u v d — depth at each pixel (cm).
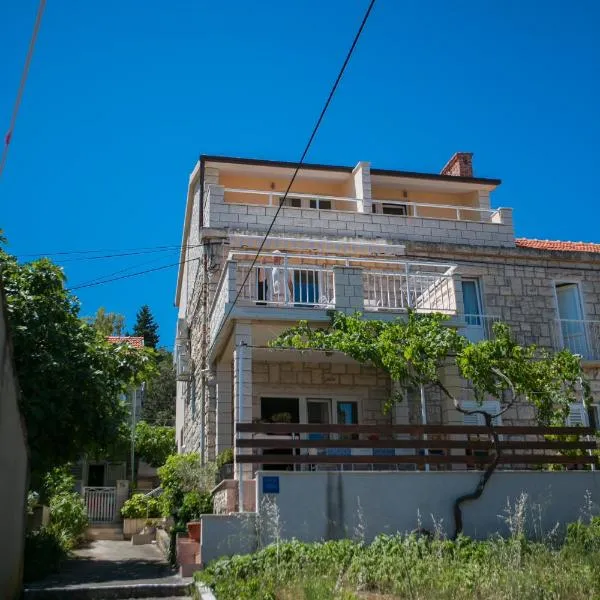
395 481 1170
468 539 1078
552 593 812
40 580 1152
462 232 1923
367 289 1728
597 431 1330
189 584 996
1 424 808
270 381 1602
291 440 1164
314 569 943
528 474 1234
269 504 1107
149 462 2852
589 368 1875
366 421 1634
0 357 785
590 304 1942
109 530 2098
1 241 1477
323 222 1839
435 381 1301
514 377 1309
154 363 1658
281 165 2005
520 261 1920
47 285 1466
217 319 1506
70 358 1396
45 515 1633
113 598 977
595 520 1155
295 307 1493
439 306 1585
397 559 948
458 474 1203
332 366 1644
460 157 2298
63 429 1403
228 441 1578
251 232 1772
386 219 1883
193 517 1351
